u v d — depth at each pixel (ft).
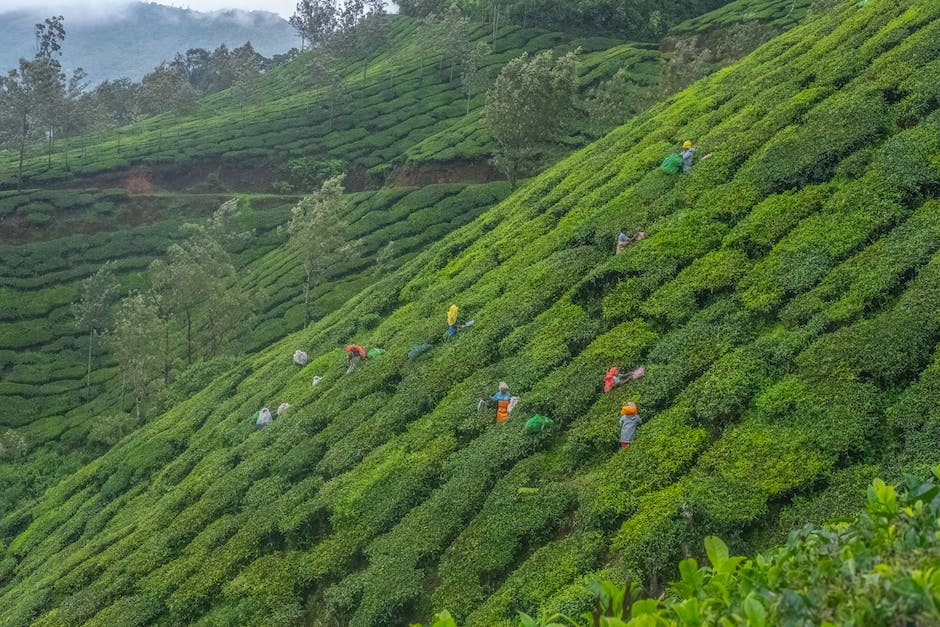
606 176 115.55
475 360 90.17
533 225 115.85
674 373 69.87
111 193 262.88
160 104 390.01
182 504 98.73
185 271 168.45
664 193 99.60
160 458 122.11
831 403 59.00
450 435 80.48
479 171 233.14
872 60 99.50
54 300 216.95
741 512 54.54
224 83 490.90
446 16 333.01
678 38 300.40
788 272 73.72
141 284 223.71
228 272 184.44
